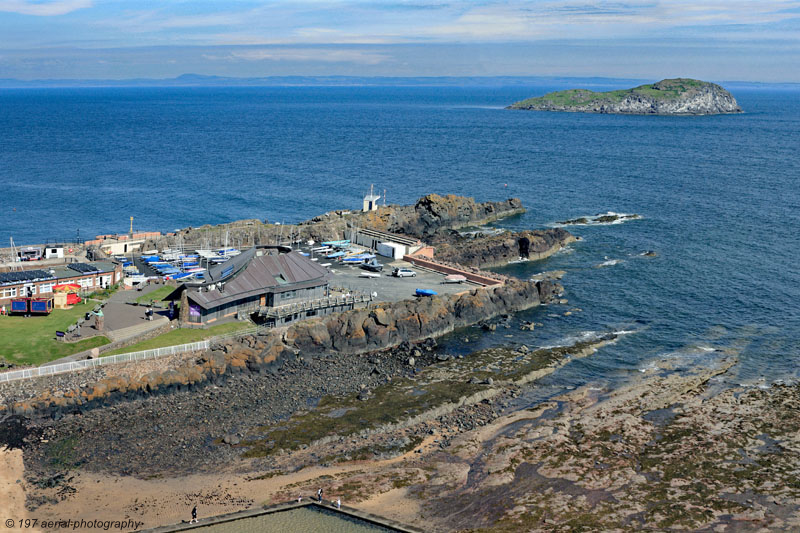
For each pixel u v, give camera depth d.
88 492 76.88
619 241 197.25
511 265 173.88
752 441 91.06
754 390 105.69
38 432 87.81
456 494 80.50
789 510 76.62
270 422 93.94
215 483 80.12
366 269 152.25
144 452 85.44
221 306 118.06
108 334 107.06
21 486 76.88
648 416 98.50
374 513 75.88
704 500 78.88
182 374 100.00
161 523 71.81
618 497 79.69
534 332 129.88
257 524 73.00
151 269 144.25
